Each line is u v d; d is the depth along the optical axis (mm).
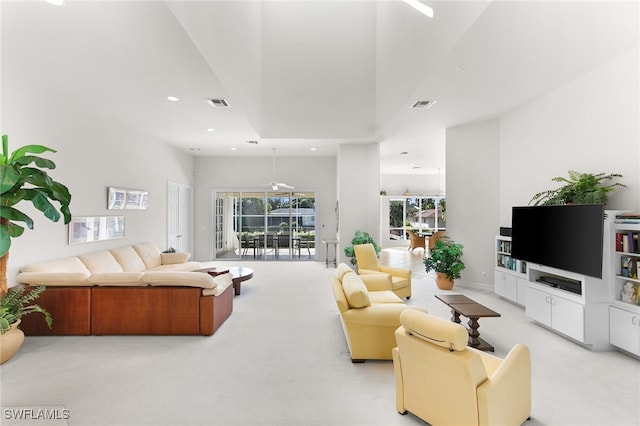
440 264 5410
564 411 2113
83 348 3080
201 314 3412
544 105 4211
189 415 2078
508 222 4984
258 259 8828
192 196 8516
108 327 3395
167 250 6352
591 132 3529
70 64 3260
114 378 2533
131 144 5660
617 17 2551
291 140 6816
